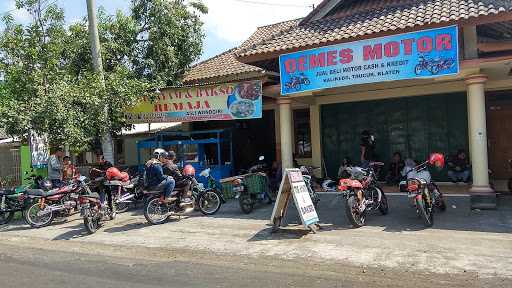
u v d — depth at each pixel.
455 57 9.71
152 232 9.96
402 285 5.91
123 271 7.04
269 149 17.02
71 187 11.61
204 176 12.96
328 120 15.93
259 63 13.48
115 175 12.02
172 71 16.42
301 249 7.89
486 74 11.20
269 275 6.56
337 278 6.30
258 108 12.83
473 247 7.41
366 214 10.38
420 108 14.35
